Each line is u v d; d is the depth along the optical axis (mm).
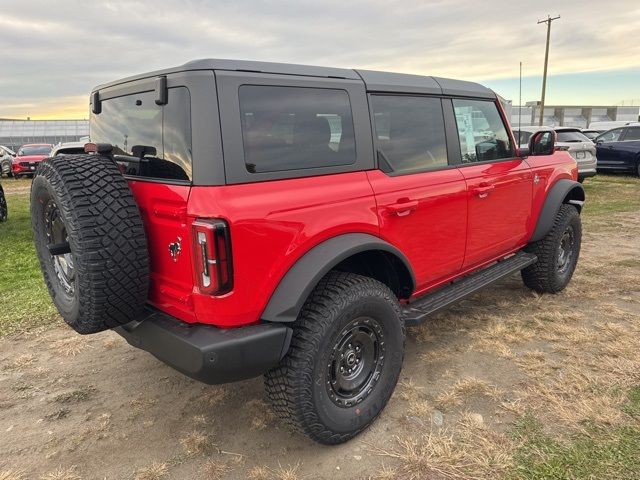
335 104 2686
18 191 16391
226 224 2131
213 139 2154
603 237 7320
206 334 2256
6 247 7812
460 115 3619
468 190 3504
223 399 3215
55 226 2758
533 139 4234
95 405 3189
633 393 3041
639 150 14047
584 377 3244
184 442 2777
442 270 3463
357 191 2699
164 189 2314
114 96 2801
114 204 2301
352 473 2479
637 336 3830
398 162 3061
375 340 2775
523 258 4426
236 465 2580
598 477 2354
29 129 59281
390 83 3043
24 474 2557
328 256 2438
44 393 3346
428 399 3078
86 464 2625
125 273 2309
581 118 60062
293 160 2453
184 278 2301
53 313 4793
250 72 2309
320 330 2416
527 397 3041
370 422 2768
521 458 2506
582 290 4945
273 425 2916
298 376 2393
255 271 2242
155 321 2447
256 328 2295
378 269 3062
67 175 2324
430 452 2584
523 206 4195
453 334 3994
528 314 4355
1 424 3000
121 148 2764
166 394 3299
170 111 2316
